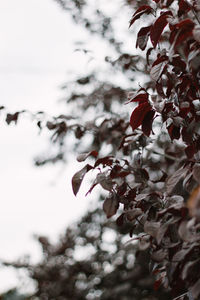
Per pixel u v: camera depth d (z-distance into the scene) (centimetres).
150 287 583
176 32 163
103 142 347
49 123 325
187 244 163
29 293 707
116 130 330
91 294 664
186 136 187
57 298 681
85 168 196
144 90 193
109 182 195
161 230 161
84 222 682
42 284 696
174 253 173
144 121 192
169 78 193
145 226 174
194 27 145
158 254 180
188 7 177
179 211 161
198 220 139
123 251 635
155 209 203
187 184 173
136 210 202
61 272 691
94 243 673
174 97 198
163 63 185
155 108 184
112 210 196
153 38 180
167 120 205
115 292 598
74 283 684
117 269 640
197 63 156
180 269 172
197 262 159
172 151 311
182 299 191
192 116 189
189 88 190
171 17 174
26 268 697
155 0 198
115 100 401
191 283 166
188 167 173
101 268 666
